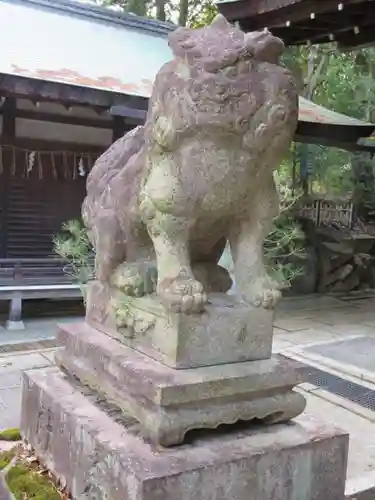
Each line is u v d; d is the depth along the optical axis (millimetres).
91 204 2330
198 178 1791
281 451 1869
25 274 5988
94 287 2426
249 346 2010
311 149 9164
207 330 1913
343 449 2035
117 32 8320
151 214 1902
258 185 1902
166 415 1770
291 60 9664
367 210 10539
